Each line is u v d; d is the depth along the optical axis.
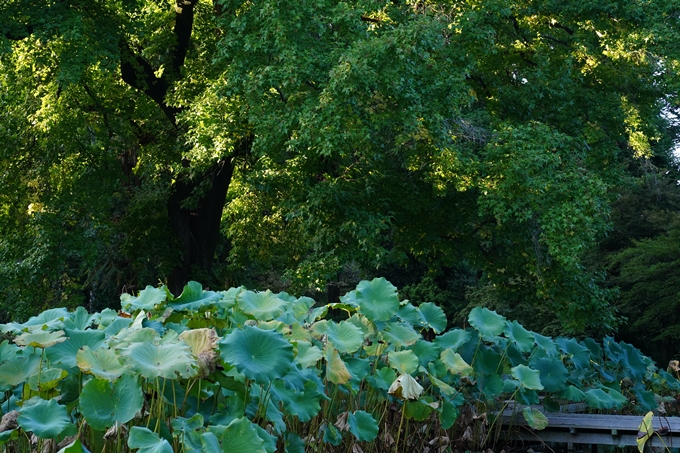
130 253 14.80
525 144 10.86
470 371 4.81
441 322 5.39
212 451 3.05
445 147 10.95
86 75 12.91
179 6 12.97
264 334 3.49
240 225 15.64
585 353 5.92
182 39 13.21
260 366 3.37
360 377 4.48
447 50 11.02
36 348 3.92
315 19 10.10
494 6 11.05
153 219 14.79
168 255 14.37
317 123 9.72
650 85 12.77
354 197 11.62
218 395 3.93
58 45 11.73
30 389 3.75
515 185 10.90
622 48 11.84
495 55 12.30
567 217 10.38
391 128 11.03
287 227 15.56
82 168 13.88
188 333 3.61
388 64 9.98
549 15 12.34
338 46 10.20
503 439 5.48
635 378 6.32
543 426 5.00
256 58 10.39
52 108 12.89
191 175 12.17
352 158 12.35
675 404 6.12
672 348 19.70
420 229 12.87
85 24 11.53
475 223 13.16
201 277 14.66
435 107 10.50
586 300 12.40
